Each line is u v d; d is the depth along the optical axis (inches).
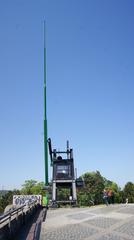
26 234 653.3
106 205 1647.4
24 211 823.1
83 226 821.9
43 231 741.3
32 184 3725.4
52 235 681.6
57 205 1609.3
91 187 3656.5
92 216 1069.1
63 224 871.1
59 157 1684.3
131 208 1330.0
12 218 626.8
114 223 860.0
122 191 4665.4
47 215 1170.0
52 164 1676.9
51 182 1673.2
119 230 734.5
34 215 1090.7
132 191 5009.8
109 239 626.2
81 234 692.1
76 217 1058.1
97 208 1441.9
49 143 1724.9
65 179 1644.9
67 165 1669.5
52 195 1624.0
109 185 4224.9
